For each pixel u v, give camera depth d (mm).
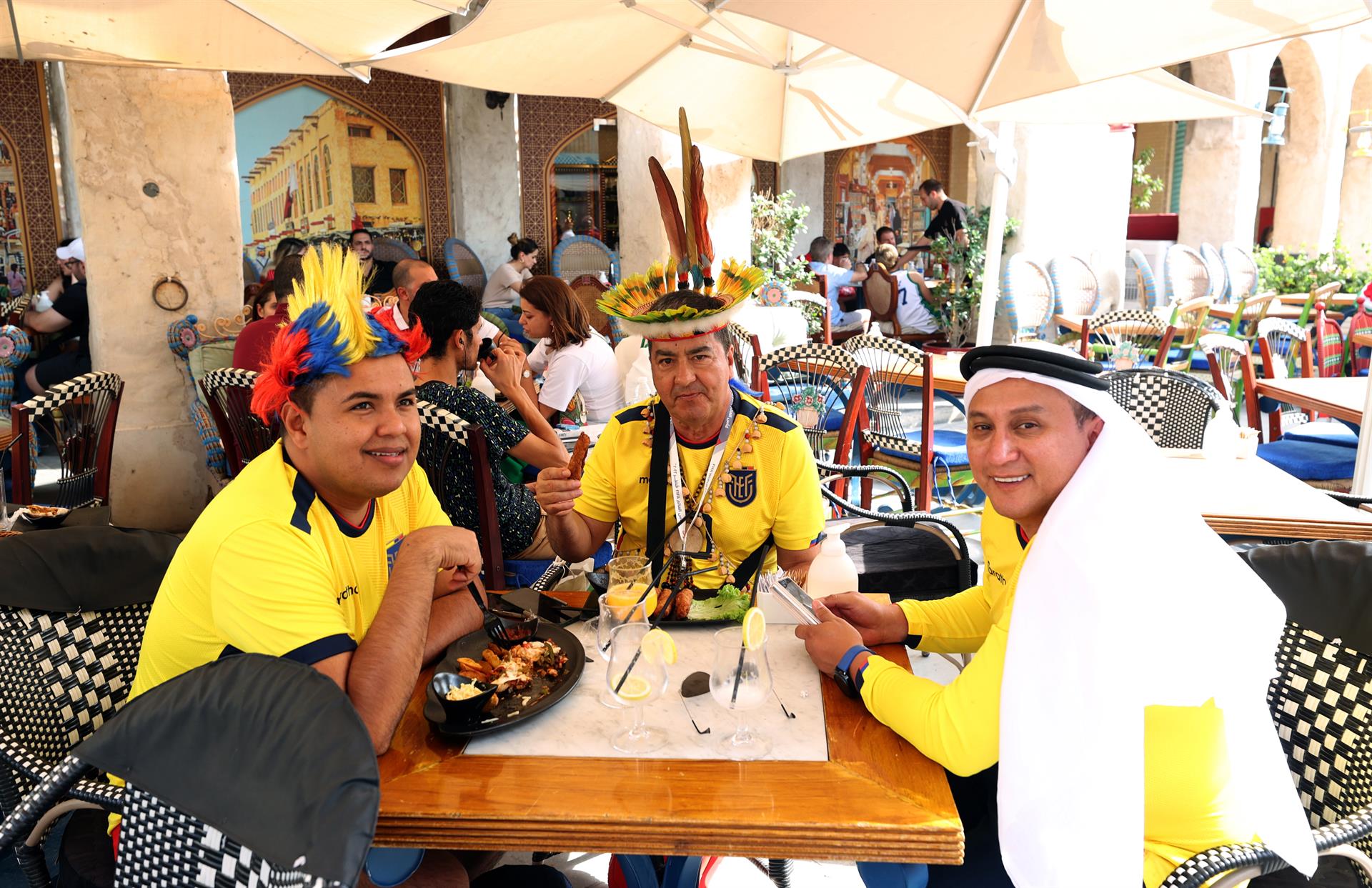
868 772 1483
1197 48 3043
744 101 4992
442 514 2053
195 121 5320
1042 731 1462
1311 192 12969
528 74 4605
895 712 1574
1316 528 2754
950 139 16719
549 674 1779
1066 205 9438
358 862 1126
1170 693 1490
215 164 5414
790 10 2789
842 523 2955
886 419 5039
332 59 4230
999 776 1487
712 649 1932
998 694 1505
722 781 1453
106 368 5359
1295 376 7258
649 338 2283
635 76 4766
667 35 4391
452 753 1541
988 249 4551
